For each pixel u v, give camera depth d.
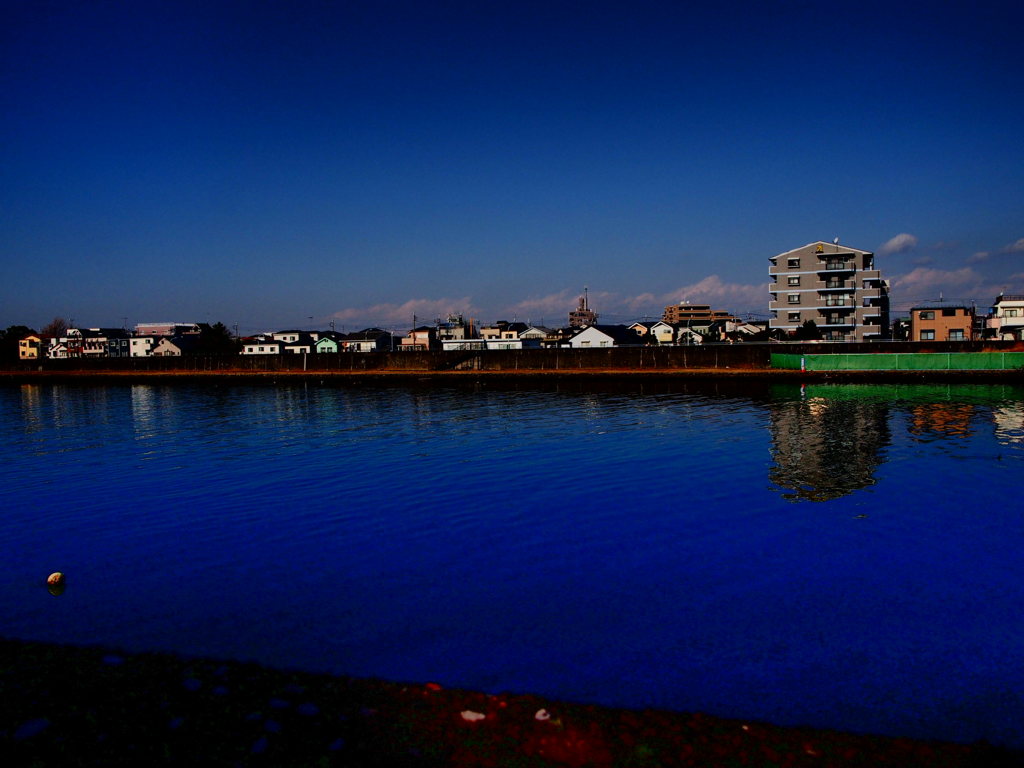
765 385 60.03
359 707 7.76
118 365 102.88
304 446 30.83
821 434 31.11
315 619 11.55
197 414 47.12
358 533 16.70
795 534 15.89
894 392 51.19
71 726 7.32
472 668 9.70
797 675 9.37
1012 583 12.62
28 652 9.36
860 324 88.62
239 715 7.56
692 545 15.23
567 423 36.97
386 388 69.00
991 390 51.66
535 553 14.91
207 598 12.59
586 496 19.94
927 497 19.11
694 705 8.62
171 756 6.74
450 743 7.00
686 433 32.22
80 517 18.81
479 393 59.59
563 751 6.86
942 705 8.53
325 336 137.75
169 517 18.59
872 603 11.78
